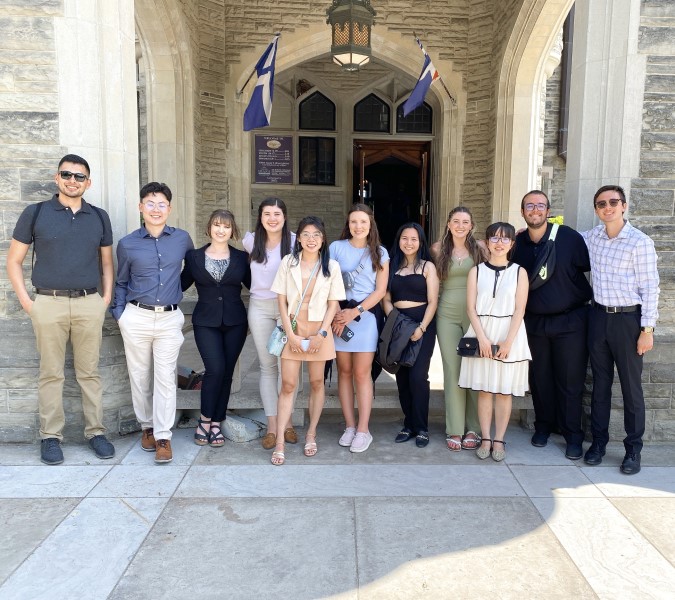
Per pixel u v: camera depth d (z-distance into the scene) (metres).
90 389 3.68
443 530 2.83
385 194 11.02
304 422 4.32
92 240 3.51
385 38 8.19
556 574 2.47
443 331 3.87
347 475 3.45
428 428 4.30
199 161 7.90
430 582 2.42
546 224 3.78
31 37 3.69
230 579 2.43
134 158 4.06
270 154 10.28
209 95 7.95
